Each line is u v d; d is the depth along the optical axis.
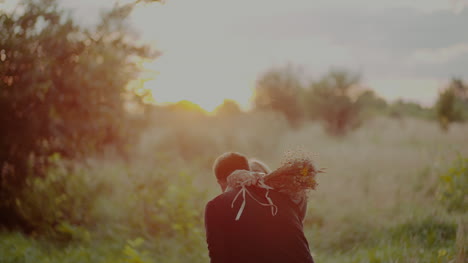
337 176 9.16
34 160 6.03
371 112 22.30
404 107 30.33
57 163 6.46
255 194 2.56
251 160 3.13
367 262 4.45
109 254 4.92
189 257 4.99
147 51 6.55
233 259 2.40
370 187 8.05
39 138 5.93
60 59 5.78
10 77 5.48
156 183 6.39
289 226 2.46
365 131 19.09
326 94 20.12
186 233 5.48
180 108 13.20
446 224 5.34
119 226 5.74
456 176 6.23
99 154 6.95
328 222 6.33
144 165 6.93
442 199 6.18
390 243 5.07
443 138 14.38
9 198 5.86
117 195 7.04
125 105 6.63
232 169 2.81
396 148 12.55
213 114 14.87
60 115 5.95
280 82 22.48
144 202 5.98
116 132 6.65
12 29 5.43
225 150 13.23
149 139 12.22
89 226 6.06
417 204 6.52
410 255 4.44
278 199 2.55
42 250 4.98
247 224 2.43
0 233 5.39
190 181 6.42
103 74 6.00
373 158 10.74
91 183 7.10
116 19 6.11
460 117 18.25
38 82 5.43
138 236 5.61
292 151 2.65
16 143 5.71
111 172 7.77
